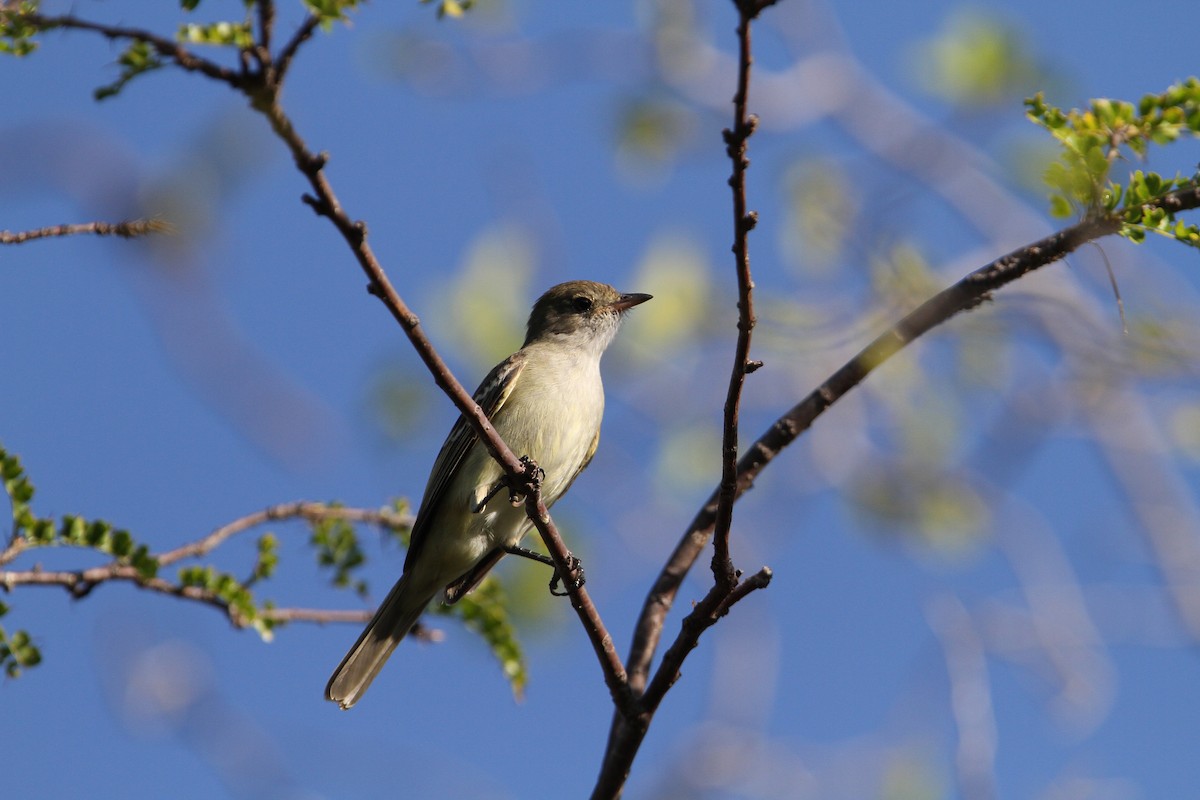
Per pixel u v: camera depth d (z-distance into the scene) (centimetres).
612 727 754
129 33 461
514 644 977
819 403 792
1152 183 629
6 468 752
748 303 593
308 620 920
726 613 656
